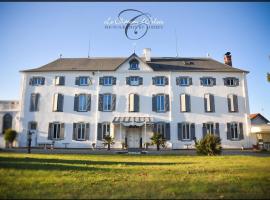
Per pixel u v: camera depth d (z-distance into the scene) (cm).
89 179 802
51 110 3180
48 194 614
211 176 860
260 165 1182
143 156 1916
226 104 3209
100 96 3209
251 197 591
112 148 3059
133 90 3228
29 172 886
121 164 1248
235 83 3266
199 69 3303
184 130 3147
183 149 3012
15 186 686
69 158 1577
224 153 2430
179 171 990
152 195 607
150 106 3188
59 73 3272
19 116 3166
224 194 615
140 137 3169
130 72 3269
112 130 3119
